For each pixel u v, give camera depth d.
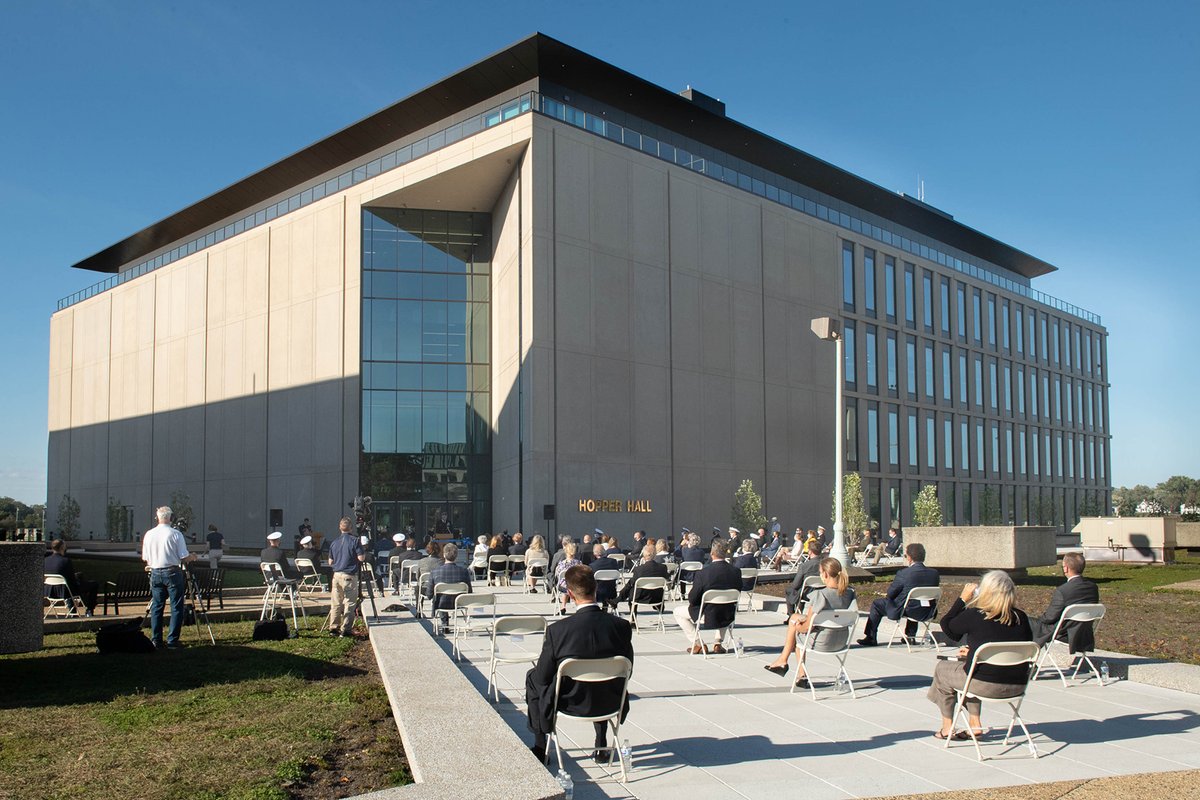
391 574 22.59
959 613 8.17
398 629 13.73
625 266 42.03
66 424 67.56
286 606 17.62
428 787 5.47
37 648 9.75
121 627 12.35
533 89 43.09
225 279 53.50
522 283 39.91
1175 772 6.99
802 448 49.91
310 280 48.06
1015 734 8.32
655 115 47.03
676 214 44.59
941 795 6.43
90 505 63.84
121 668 11.14
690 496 43.56
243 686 10.05
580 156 40.88
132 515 59.19
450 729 6.99
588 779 6.98
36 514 111.50
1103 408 83.50
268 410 49.56
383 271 46.06
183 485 55.00
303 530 39.69
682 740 8.17
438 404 45.78
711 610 12.76
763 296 48.66
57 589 15.49
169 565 12.82
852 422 53.88
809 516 49.81
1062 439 76.38
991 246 68.94
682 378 43.88
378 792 5.36
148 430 58.53
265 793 6.23
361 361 45.19
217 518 52.16
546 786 5.49
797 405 49.94
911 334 59.81
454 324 46.47
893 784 6.78
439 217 47.12
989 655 7.49
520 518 39.28
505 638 14.85
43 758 7.12
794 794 6.55
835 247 54.09
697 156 47.84
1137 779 6.79
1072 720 8.88
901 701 9.85
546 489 38.06
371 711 8.90
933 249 63.81
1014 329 71.31
